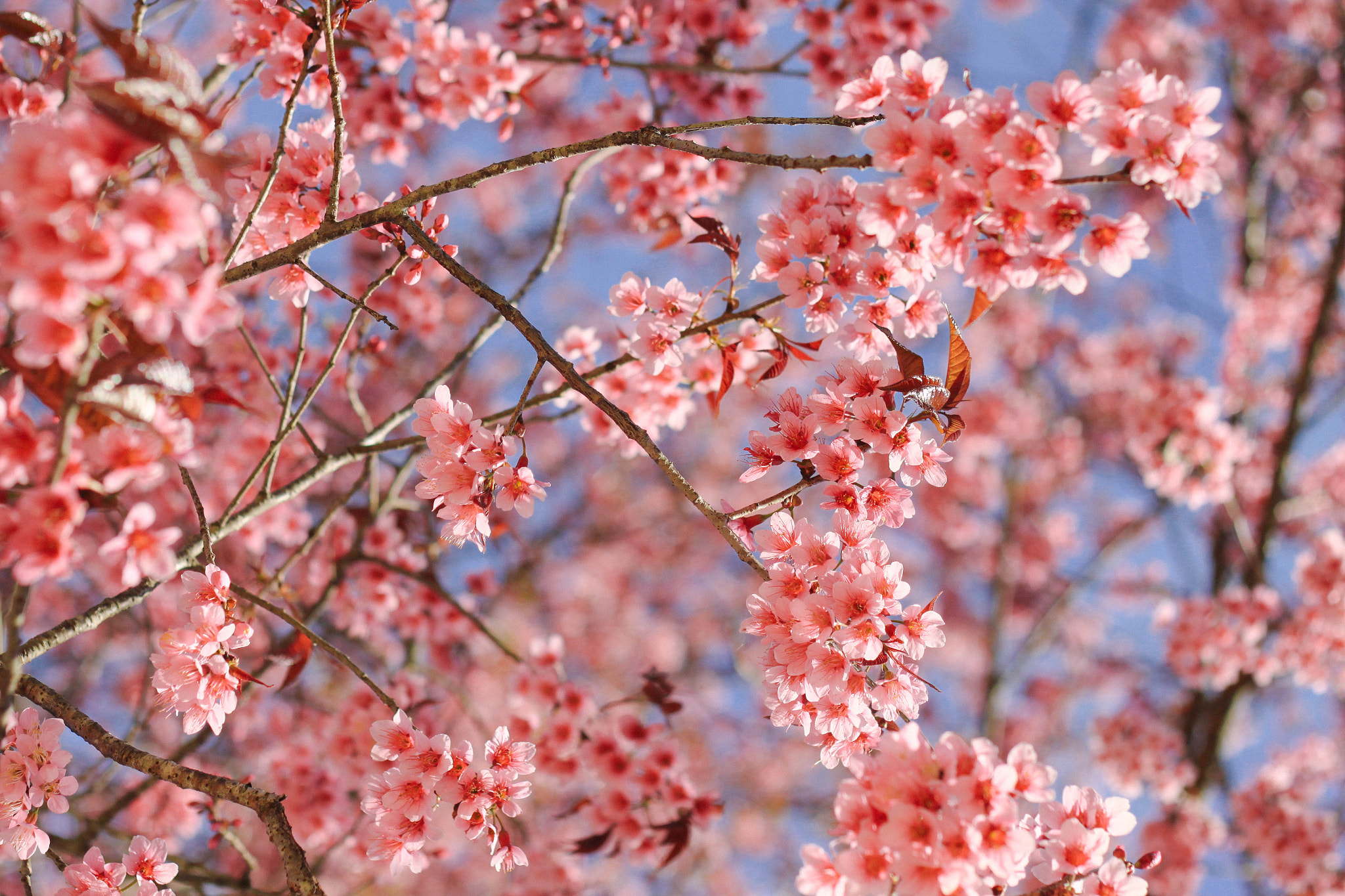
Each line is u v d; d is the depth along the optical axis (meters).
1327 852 5.21
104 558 1.54
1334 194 7.91
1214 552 6.80
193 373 4.02
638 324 2.28
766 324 2.34
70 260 1.32
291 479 4.30
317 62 2.73
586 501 9.06
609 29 3.84
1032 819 1.85
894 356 2.22
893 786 1.62
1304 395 6.27
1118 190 7.96
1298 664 5.30
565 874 4.09
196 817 4.48
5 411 1.50
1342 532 7.43
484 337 3.15
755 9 3.97
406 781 1.99
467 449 1.96
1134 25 8.18
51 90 2.21
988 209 1.88
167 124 1.46
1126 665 8.56
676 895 7.85
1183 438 5.47
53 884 4.43
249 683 3.53
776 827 8.98
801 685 1.93
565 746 3.54
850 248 2.14
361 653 4.94
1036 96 1.82
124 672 6.14
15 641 2.03
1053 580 9.22
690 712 8.73
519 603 7.88
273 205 2.27
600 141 2.09
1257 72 8.16
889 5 3.77
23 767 1.91
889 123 1.88
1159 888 5.47
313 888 1.77
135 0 2.12
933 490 9.25
